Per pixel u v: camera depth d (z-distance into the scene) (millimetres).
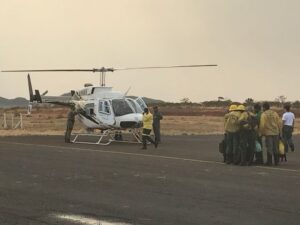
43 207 9352
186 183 12047
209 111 95625
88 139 29328
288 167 15375
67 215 8688
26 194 10688
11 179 12750
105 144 25297
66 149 21844
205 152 20594
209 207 9250
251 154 15906
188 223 8047
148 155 19125
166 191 10953
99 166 15430
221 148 16484
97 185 11805
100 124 26672
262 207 9211
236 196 10312
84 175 13438
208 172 14047
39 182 12273
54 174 13625
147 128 22219
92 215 8680
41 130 40375
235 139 15922
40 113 94312
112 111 26250
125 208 9211
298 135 35469
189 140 28703
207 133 36906
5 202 9844
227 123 16078
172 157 18344
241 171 14289
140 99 27531
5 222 8180
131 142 26531
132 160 17219
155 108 23453
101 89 28047
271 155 15922
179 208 9172
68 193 10781
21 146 23422
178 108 120312
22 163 16203
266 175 13445
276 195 10414
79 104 27672
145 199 10062
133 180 12555
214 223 8031
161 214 8703
